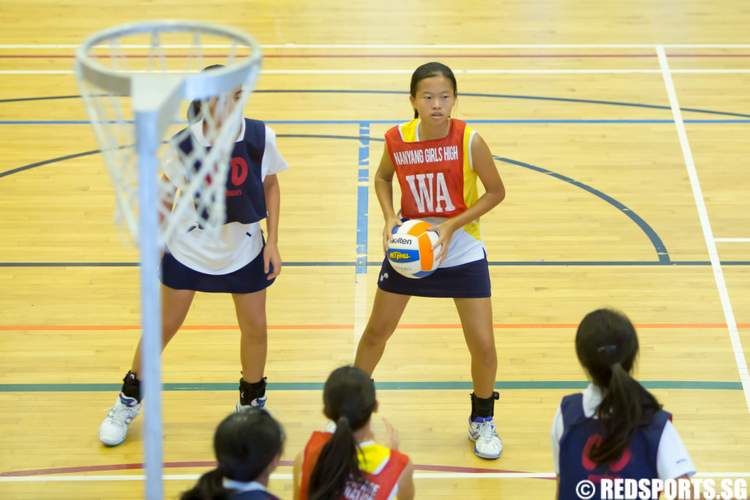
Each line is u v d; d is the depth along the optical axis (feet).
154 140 14.84
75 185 49.24
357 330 37.83
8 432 31.96
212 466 30.53
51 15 73.46
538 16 73.67
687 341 36.73
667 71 63.31
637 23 71.92
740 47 67.15
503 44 68.39
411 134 28.30
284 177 49.80
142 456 31.04
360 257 43.01
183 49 66.74
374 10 75.00
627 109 57.77
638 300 39.55
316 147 53.16
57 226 45.39
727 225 45.14
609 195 48.01
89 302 39.65
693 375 34.73
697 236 44.29
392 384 34.71
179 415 33.01
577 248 43.55
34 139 54.13
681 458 18.76
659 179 49.49
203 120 25.76
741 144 53.16
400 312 30.14
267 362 35.81
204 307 39.65
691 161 51.29
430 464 30.66
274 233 29.63
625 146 53.11
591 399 19.47
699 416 32.53
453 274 29.09
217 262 28.78
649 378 34.55
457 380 34.96
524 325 38.01
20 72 63.57
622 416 18.52
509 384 34.53
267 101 59.06
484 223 45.65
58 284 40.88
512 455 31.04
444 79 27.14
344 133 54.85
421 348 36.83
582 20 72.64
